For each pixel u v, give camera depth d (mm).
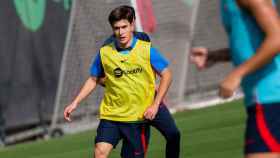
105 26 35500
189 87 39531
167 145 18828
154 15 38062
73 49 35250
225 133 27688
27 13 33812
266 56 10148
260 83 10797
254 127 10836
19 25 33562
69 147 30234
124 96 17594
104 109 17906
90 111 36219
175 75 38969
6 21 33156
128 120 17641
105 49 17719
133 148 17906
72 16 35219
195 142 26500
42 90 34438
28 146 32062
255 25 10758
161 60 17516
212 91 40000
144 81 17625
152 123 18438
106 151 17547
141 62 17469
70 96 35281
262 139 10742
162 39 38500
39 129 34500
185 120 33094
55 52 34688
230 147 24719
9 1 33281
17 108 33844
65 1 35062
